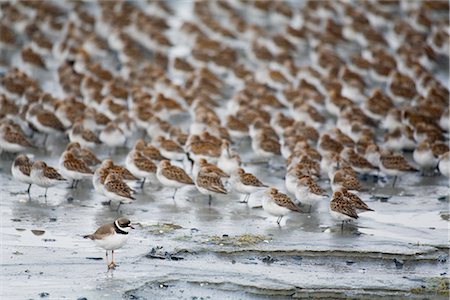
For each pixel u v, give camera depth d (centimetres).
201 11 5400
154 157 2783
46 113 3167
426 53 4406
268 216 2364
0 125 2966
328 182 2738
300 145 2856
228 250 2048
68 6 5644
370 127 3356
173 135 3103
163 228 2200
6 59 4425
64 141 3219
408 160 3072
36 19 4994
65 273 1900
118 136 3033
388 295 1839
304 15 5216
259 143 2941
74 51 4375
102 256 2011
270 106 3603
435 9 5434
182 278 1889
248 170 2880
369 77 4294
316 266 2008
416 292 1853
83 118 3206
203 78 3859
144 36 4753
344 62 4456
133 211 2369
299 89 3744
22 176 2497
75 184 2612
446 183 2783
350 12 5175
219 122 3238
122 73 4188
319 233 2212
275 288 1848
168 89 3747
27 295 1775
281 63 4312
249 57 4509
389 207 2480
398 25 4972
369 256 2048
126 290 1817
